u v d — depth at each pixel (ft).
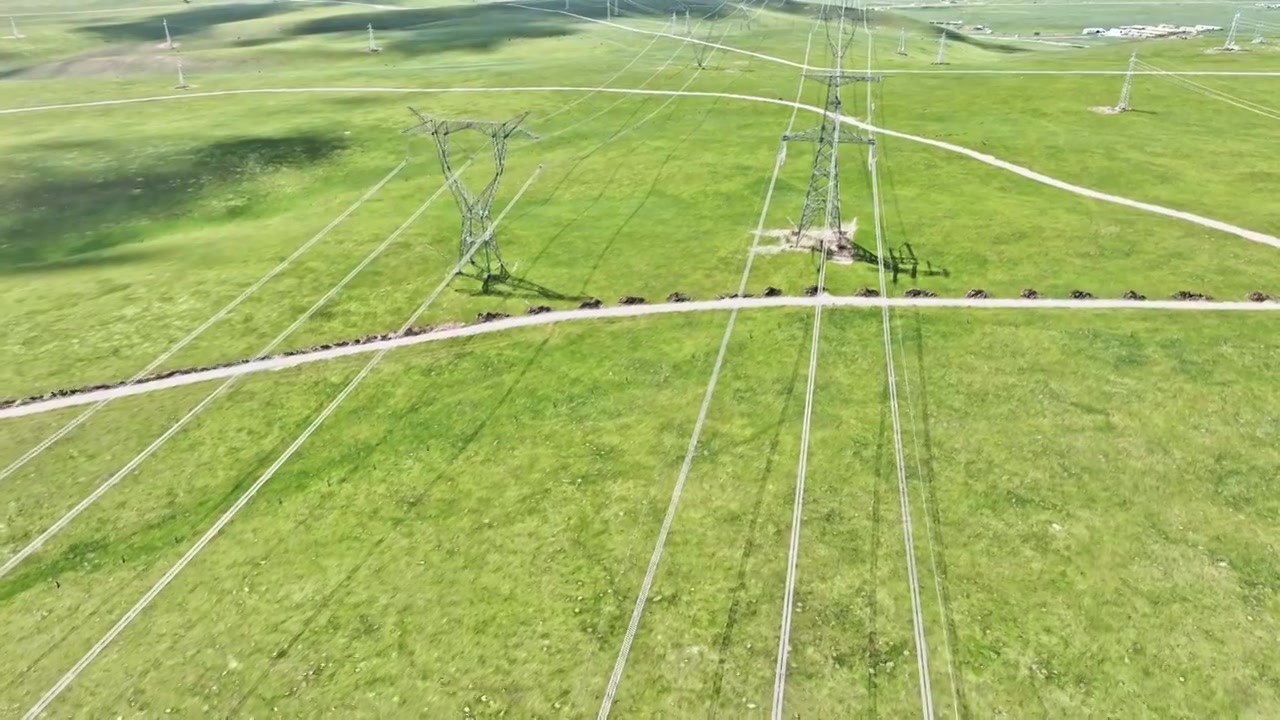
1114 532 120.57
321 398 161.48
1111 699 97.09
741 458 139.44
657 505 130.21
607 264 211.41
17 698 103.96
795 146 299.58
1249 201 232.94
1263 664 100.07
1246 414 143.54
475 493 135.23
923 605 110.52
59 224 255.91
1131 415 144.66
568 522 128.06
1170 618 106.73
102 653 109.70
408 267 214.28
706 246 218.79
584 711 99.14
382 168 297.12
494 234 233.14
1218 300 180.34
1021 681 99.81
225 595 117.91
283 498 136.36
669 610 111.86
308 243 231.30
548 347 175.01
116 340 183.73
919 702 98.07
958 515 125.29
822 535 122.83
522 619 111.86
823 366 162.81
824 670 102.58
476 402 158.40
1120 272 194.39
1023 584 112.98
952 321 176.86
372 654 107.86
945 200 243.40
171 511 134.41
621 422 150.30
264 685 104.32
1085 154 277.85
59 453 147.74
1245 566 114.01
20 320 192.13
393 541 126.21
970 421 145.48
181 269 217.56
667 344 173.27
